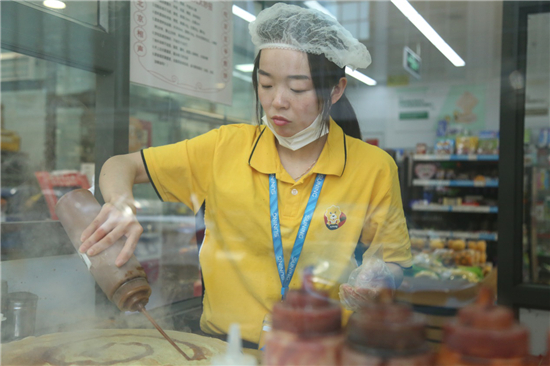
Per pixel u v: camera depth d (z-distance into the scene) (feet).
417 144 11.10
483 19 7.02
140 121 5.25
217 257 3.38
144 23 4.79
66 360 2.26
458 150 10.80
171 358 2.31
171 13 5.09
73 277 3.82
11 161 4.47
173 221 4.95
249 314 3.04
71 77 5.05
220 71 5.90
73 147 5.11
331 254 3.15
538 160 6.18
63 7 4.18
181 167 3.60
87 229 2.55
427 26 7.22
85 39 4.26
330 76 3.19
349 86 4.00
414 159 11.12
